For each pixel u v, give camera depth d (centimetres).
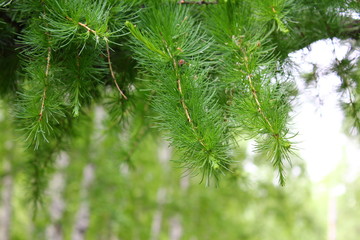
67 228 396
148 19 76
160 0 79
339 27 96
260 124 68
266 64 73
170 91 72
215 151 68
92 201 345
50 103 74
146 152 377
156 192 430
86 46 77
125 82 96
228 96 77
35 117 73
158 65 73
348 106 101
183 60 72
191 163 69
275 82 73
